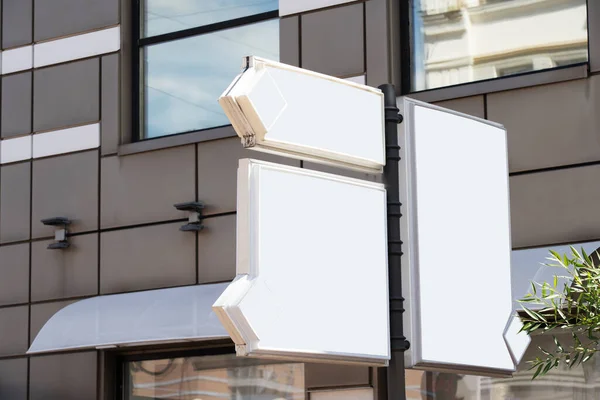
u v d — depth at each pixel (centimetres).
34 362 1469
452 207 568
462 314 561
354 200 522
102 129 1466
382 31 1266
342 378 1246
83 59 1498
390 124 556
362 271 518
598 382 1091
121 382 1425
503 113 1180
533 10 1198
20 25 1555
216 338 1255
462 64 1237
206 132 1377
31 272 1490
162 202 1402
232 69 1407
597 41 1134
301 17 1330
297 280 490
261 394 1318
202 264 1358
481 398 1159
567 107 1142
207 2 1436
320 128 515
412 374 1203
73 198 1473
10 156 1534
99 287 1432
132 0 1491
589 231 1110
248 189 482
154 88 1459
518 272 1082
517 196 1154
